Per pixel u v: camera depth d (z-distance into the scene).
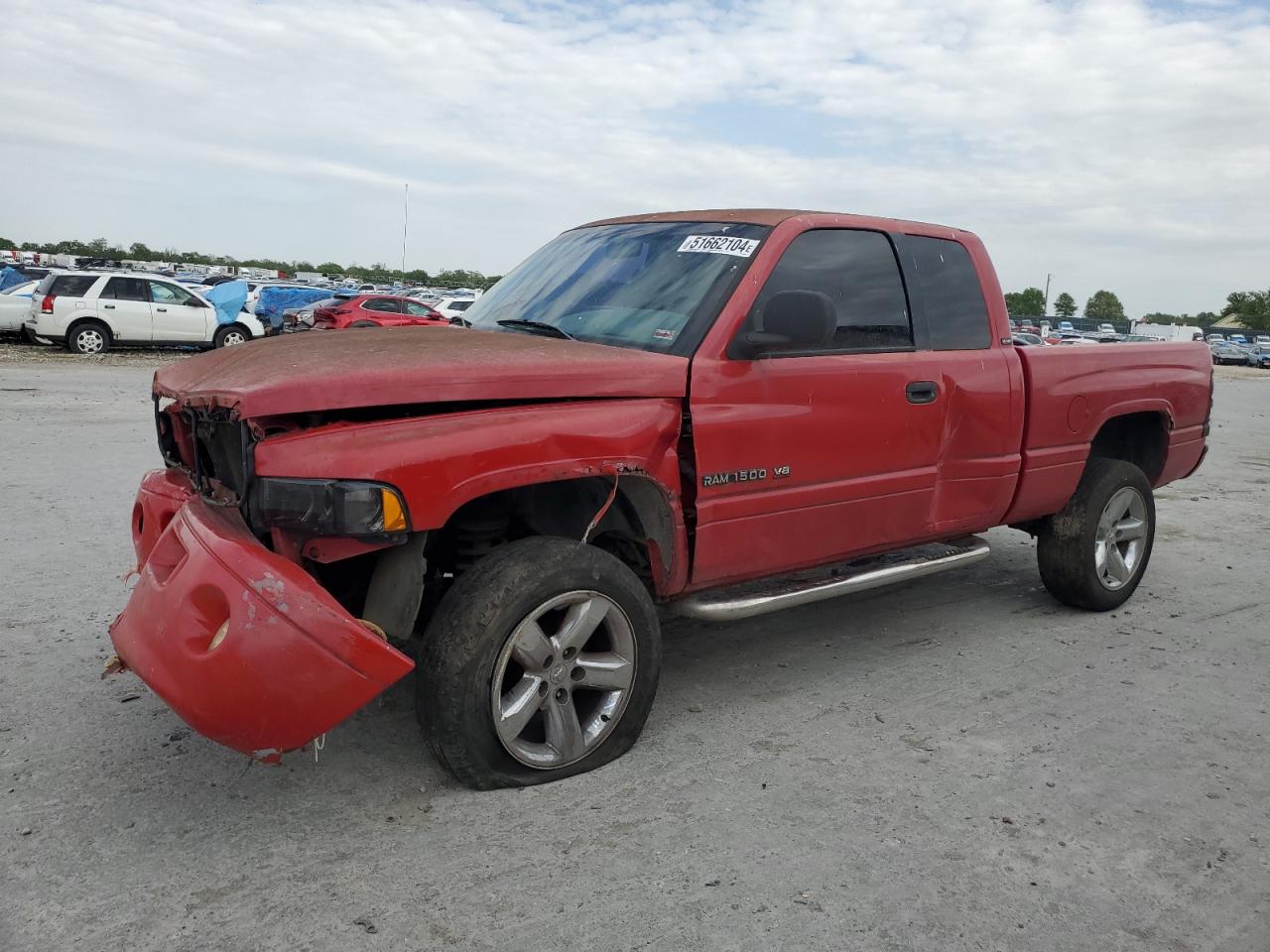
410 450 2.82
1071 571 5.13
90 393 13.95
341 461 2.74
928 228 4.49
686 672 4.28
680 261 3.91
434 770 3.27
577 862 2.76
